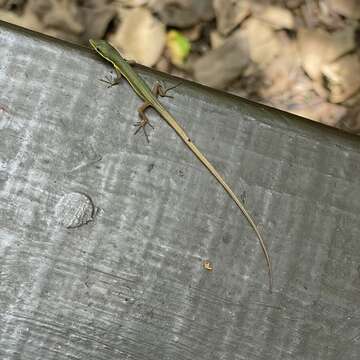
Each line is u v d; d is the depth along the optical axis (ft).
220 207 1.40
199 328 1.34
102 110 1.41
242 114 1.47
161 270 1.35
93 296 1.32
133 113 1.42
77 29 2.70
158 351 1.33
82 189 1.36
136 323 1.33
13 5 2.69
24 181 1.35
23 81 1.40
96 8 2.75
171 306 1.34
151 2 2.80
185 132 1.43
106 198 1.36
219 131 1.45
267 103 2.70
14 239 1.32
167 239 1.37
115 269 1.34
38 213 1.33
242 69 2.75
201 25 2.81
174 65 2.74
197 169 1.42
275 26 2.83
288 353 1.37
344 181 1.47
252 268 1.39
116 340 1.32
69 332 1.30
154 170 1.40
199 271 1.36
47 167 1.36
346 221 1.45
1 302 1.29
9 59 1.40
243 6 2.85
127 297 1.33
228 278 1.37
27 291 1.30
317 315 1.39
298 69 2.78
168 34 2.77
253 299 1.37
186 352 1.34
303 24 2.86
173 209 1.38
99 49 1.47
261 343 1.36
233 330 1.36
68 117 1.39
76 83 1.42
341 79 2.77
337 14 2.89
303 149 1.48
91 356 1.31
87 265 1.33
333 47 2.82
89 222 1.35
